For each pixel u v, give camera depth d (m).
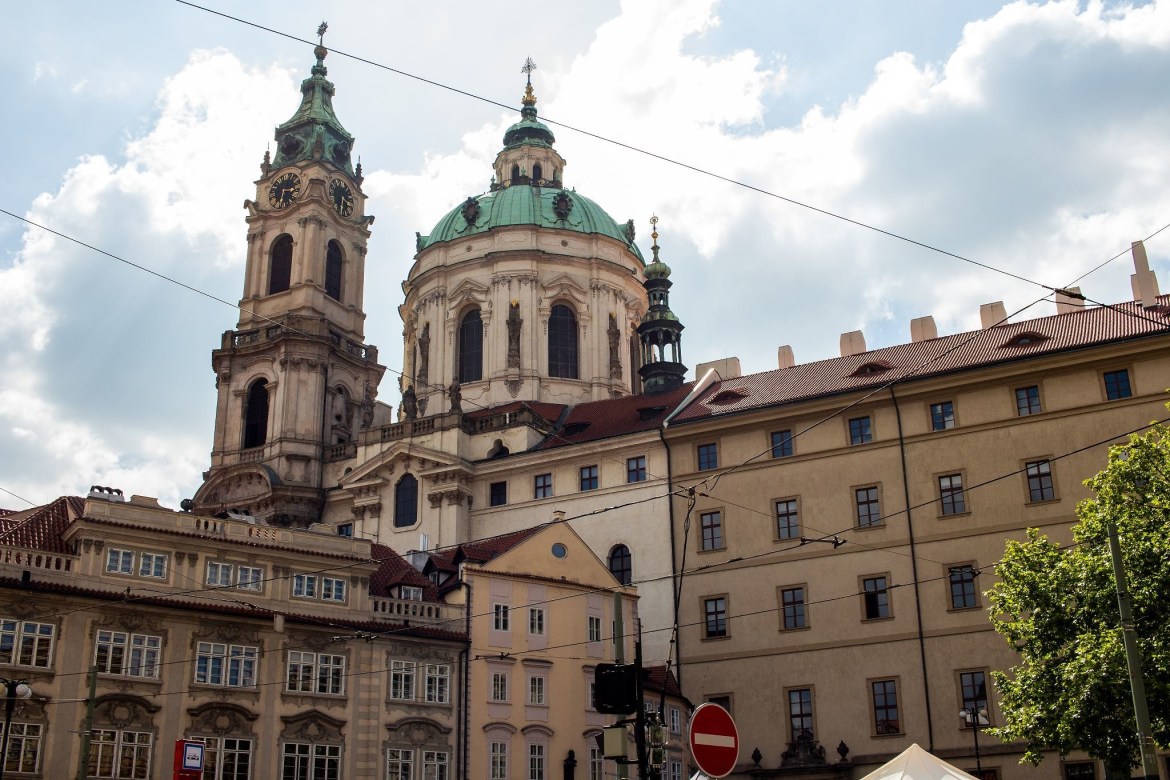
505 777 61.75
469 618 63.47
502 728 62.41
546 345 98.38
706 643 72.44
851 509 70.88
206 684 55.69
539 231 101.12
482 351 99.06
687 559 74.69
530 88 116.25
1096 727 43.44
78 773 51.50
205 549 58.16
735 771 69.12
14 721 50.78
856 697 67.69
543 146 112.69
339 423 97.19
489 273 100.19
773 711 69.50
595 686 28.34
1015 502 67.31
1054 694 45.12
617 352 100.50
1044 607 46.38
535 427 87.44
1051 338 70.88
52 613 53.06
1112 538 32.78
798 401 73.75
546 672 64.88
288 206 100.56
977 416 69.44
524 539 67.38
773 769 67.88
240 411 96.56
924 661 66.56
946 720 65.25
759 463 74.19
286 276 100.06
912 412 71.06
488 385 96.75
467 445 87.69
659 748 35.66
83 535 55.09
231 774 55.06
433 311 101.88
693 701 71.69
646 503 77.44
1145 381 66.00
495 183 113.19
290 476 91.81
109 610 54.41
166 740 54.00
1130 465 47.12
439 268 102.19
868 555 69.69
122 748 52.88
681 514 76.00
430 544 83.69
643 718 28.20
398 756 59.34
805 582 70.81
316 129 103.69
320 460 93.56
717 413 76.94
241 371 97.81
